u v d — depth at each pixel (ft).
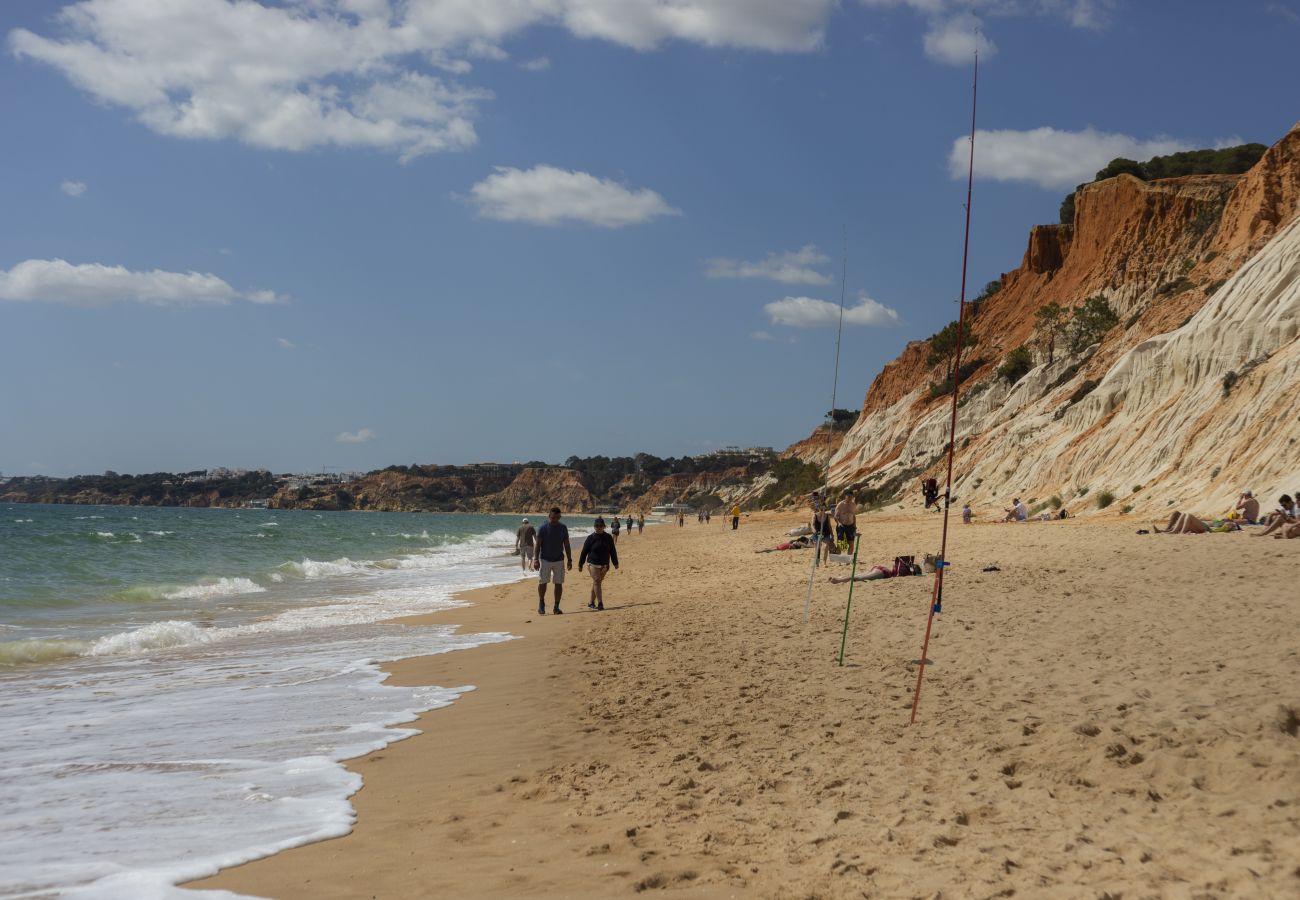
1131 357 171.83
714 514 577.02
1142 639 30.94
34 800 20.89
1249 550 56.34
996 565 60.29
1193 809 16.92
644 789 20.34
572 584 84.94
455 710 30.60
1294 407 106.63
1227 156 368.07
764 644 38.37
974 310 382.63
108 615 63.21
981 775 19.71
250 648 46.96
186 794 21.24
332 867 16.39
